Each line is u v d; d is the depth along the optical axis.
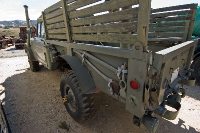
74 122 2.49
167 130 2.28
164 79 1.53
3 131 1.78
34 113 2.76
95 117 2.61
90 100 2.10
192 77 2.39
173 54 1.53
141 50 1.27
